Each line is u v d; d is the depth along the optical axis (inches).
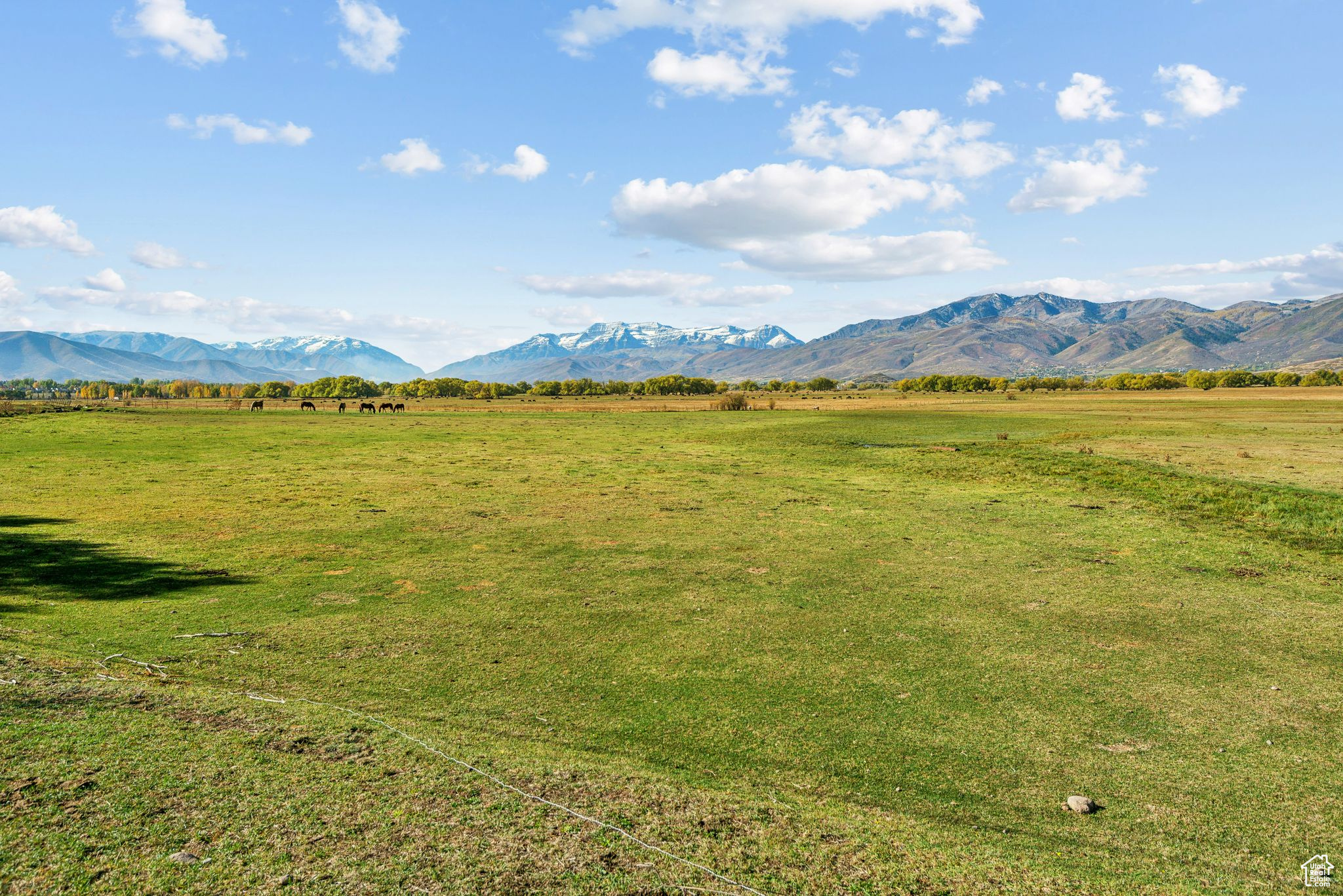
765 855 264.1
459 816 272.4
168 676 435.8
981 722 417.1
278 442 2087.8
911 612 619.8
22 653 439.2
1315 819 318.0
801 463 1667.1
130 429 2349.9
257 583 688.4
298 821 261.1
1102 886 261.9
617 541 880.3
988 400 5147.6
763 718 418.9
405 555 805.9
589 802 295.9
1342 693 459.2
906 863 267.6
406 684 455.5
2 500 1106.1
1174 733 405.1
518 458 1761.8
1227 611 624.7
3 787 269.1
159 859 231.6
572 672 483.5
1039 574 740.7
